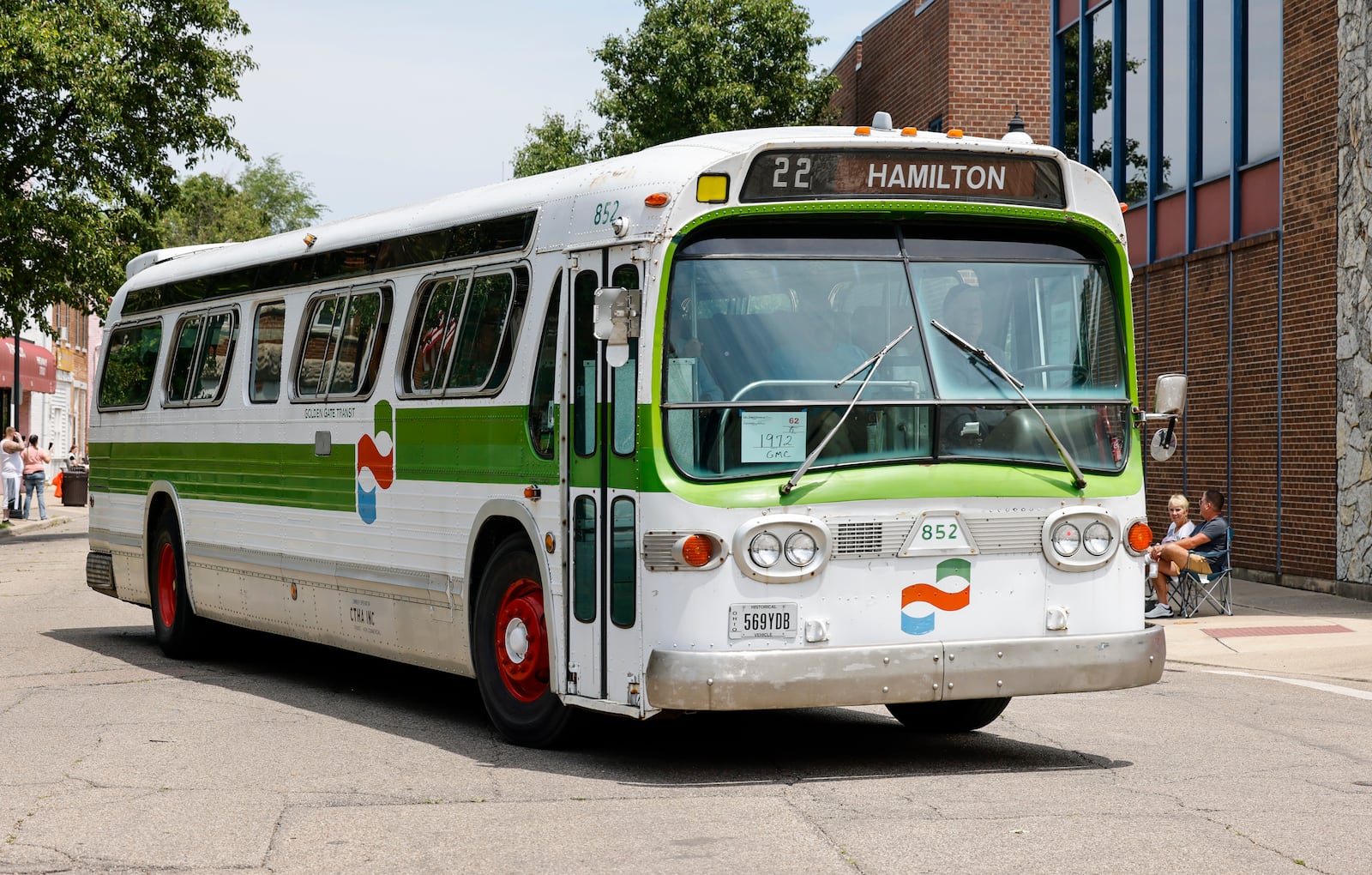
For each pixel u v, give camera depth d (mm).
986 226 8211
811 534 7562
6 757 8492
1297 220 18391
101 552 14852
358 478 10477
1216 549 16125
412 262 10078
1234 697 11133
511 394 8812
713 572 7480
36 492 37906
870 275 7934
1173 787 7605
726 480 7574
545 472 8453
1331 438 17703
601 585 7930
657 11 35500
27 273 30656
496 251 9164
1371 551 16984
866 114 33312
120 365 14695
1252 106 19594
